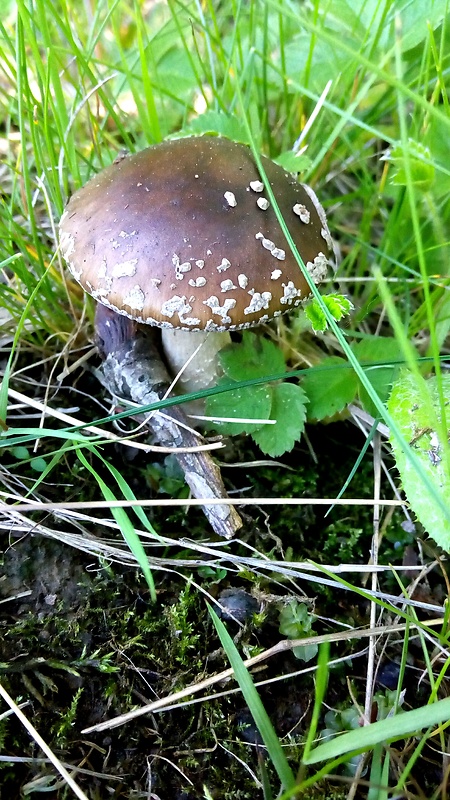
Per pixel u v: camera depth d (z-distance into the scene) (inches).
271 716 5.2
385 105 7.8
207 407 6.2
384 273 7.8
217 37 7.5
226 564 6.0
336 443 7.2
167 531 6.2
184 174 5.2
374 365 5.9
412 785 4.8
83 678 5.1
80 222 5.3
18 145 8.7
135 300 4.9
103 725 4.8
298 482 6.8
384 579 6.2
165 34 8.3
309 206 5.7
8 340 7.1
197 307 4.9
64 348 7.0
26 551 5.6
